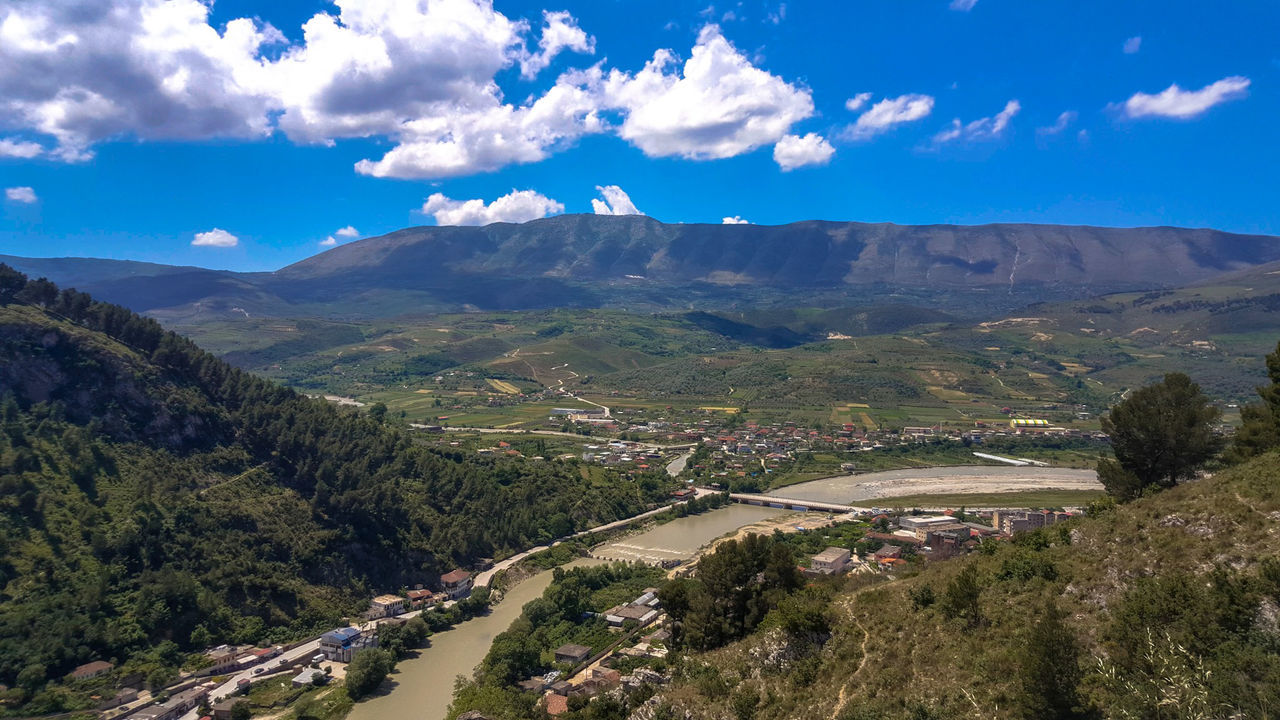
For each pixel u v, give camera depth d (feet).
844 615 253.24
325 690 409.28
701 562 334.65
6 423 495.00
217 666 424.46
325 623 494.18
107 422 542.16
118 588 440.45
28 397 527.40
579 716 283.18
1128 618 177.27
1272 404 312.91
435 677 422.41
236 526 524.11
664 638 420.36
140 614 431.84
